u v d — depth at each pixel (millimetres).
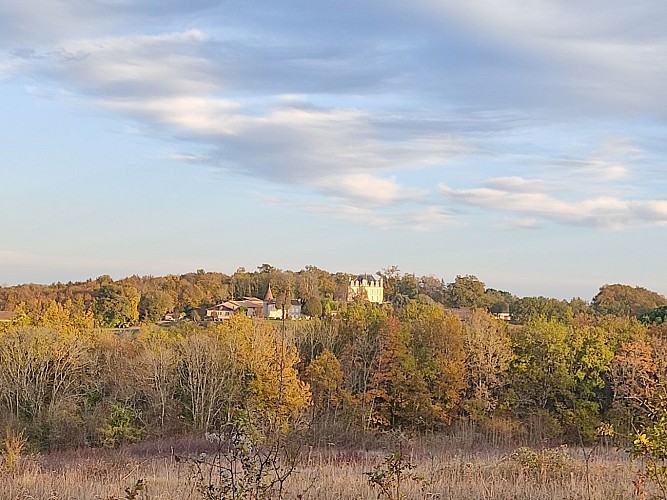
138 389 45469
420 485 12633
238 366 45344
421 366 47469
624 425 40125
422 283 98938
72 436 40812
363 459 22453
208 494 8531
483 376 48188
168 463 21156
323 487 12070
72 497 13000
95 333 50844
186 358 46062
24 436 39719
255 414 9031
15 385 43938
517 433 42812
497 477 14141
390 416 46594
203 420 43594
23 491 13422
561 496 11828
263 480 8703
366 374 47750
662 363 44156
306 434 18375
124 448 34781
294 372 37625
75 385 45906
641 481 10133
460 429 43250
